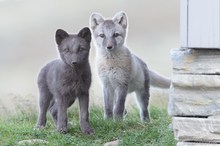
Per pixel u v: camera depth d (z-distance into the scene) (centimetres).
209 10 848
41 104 1222
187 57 875
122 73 1319
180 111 887
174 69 883
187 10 858
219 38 847
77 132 1166
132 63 1334
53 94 1190
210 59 869
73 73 1135
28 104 1457
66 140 1074
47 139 1107
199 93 878
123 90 1332
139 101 1378
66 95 1152
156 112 1422
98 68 1352
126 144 1055
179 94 886
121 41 1321
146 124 1205
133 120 1247
